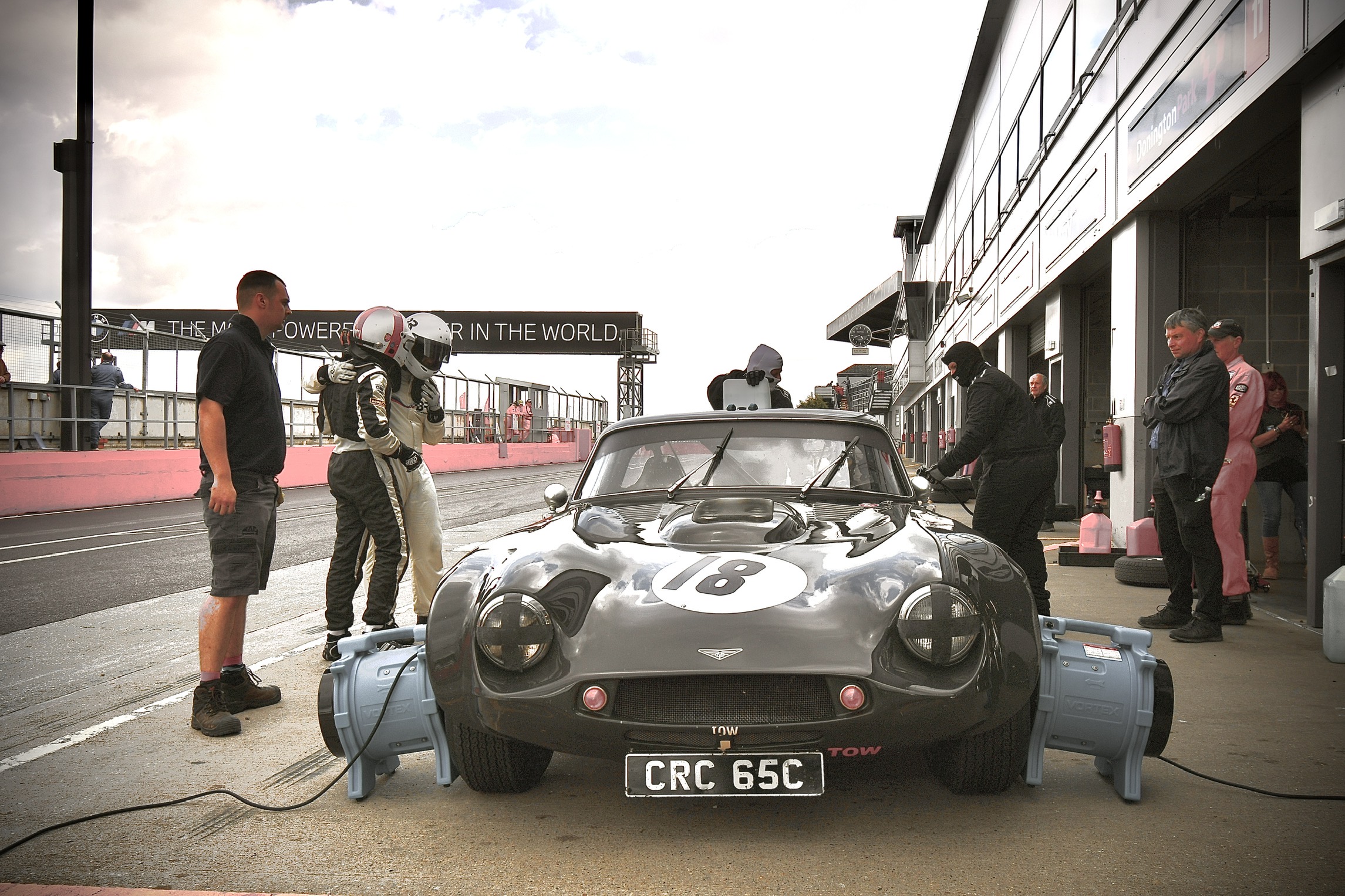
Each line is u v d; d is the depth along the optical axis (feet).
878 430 11.80
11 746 10.29
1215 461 14.43
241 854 7.36
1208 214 24.04
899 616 7.28
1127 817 7.91
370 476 13.64
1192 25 18.48
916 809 8.14
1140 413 23.09
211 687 10.75
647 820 8.00
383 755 8.77
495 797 8.64
